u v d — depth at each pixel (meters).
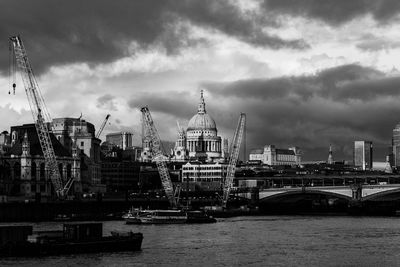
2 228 150.38
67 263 142.75
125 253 159.88
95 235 159.25
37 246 150.38
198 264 146.50
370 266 146.00
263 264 147.75
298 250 171.38
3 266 138.50
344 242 190.88
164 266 143.00
